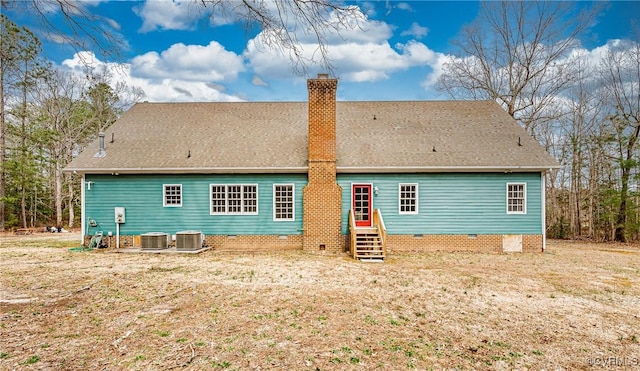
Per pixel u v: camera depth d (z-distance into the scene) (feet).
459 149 47.19
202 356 14.80
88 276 29.27
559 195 81.56
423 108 57.36
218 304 21.90
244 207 45.88
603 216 63.93
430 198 45.44
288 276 29.96
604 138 67.62
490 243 45.27
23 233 71.72
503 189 45.44
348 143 48.98
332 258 39.63
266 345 15.99
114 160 45.55
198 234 43.55
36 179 88.53
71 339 16.43
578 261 39.45
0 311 20.27
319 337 17.01
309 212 44.19
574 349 16.30
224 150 47.62
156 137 50.37
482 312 21.24
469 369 14.21
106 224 45.50
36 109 92.22
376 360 14.75
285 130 52.24
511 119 54.13
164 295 23.81
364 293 24.93
